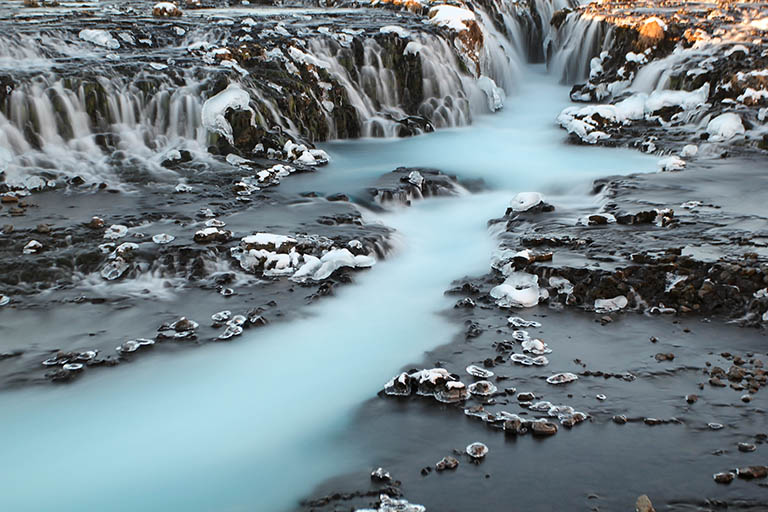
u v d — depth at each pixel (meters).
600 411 5.24
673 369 5.82
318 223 9.09
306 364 6.11
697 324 6.60
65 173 10.59
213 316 6.85
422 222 9.87
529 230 8.74
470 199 10.77
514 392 5.52
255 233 8.60
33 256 7.89
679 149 12.33
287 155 11.92
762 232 8.04
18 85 11.10
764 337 6.32
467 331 6.58
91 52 13.37
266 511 4.37
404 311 7.11
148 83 11.98
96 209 9.34
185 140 11.84
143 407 5.48
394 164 12.15
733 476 4.47
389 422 5.25
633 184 10.24
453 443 4.96
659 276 7.08
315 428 5.21
